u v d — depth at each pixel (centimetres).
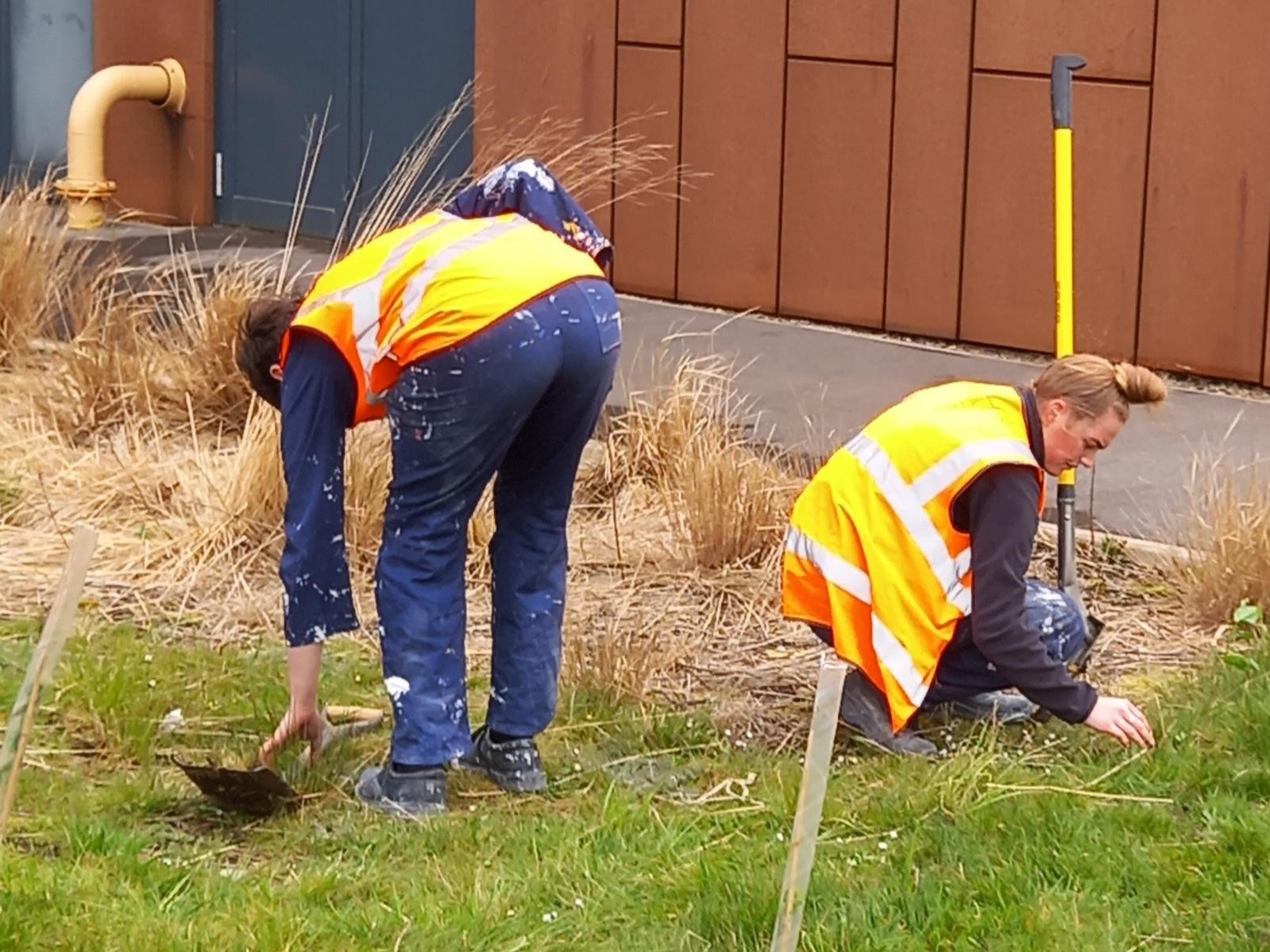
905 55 882
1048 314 862
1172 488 671
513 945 357
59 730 471
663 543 625
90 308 795
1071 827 404
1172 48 809
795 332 918
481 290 402
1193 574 567
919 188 890
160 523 635
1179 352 831
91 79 1163
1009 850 396
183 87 1177
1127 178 832
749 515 610
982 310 881
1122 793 426
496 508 444
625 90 973
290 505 425
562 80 994
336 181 1127
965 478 447
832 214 919
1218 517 579
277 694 493
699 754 468
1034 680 441
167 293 830
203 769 409
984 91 862
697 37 944
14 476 675
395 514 421
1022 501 444
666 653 530
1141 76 820
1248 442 730
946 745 468
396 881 387
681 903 376
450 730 426
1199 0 800
